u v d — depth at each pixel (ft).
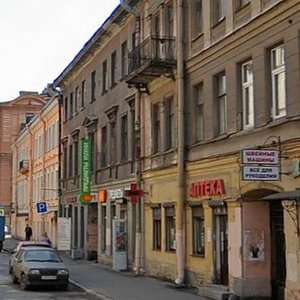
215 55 72.33
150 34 93.97
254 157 55.26
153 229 92.79
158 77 89.56
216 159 70.85
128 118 106.22
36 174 215.51
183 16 81.82
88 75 136.87
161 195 89.25
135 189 97.71
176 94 83.87
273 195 54.90
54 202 177.27
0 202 296.92
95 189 127.85
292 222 55.72
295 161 55.06
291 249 55.88
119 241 104.22
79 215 141.59
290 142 55.52
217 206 71.36
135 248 99.60
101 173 123.54
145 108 97.50
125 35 108.88
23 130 243.60
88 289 80.33
